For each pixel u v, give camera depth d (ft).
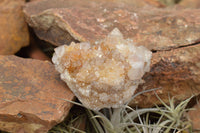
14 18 2.28
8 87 1.87
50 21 2.15
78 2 2.33
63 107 1.82
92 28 2.09
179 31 2.04
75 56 1.86
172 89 1.98
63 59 1.86
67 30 2.09
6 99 1.82
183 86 1.97
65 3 2.31
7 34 2.27
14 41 2.29
